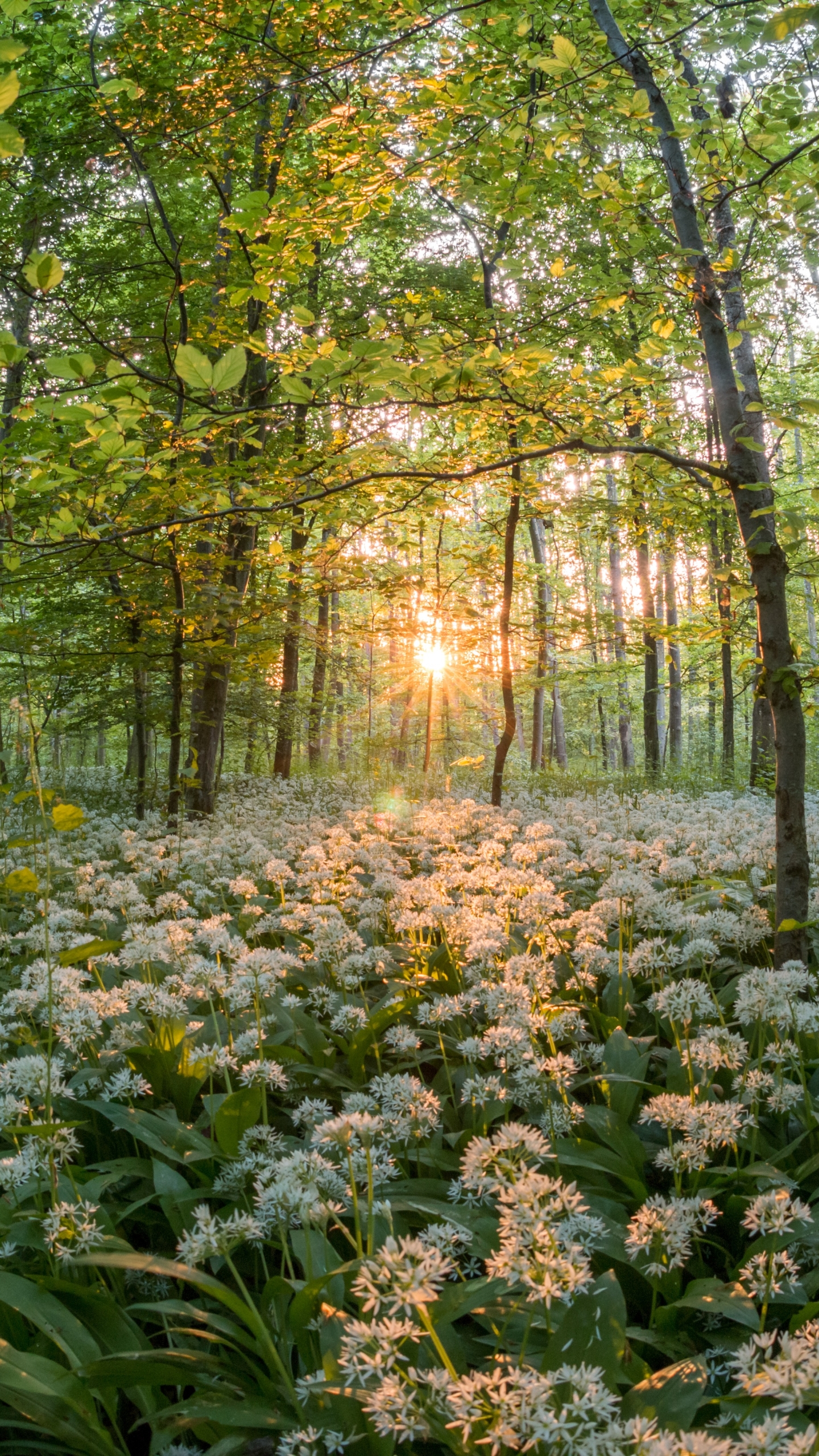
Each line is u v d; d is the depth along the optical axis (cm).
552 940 439
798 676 388
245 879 535
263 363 884
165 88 789
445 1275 203
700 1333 216
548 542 2502
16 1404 175
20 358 329
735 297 675
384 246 1467
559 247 1041
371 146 471
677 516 880
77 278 1020
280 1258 254
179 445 454
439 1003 327
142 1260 190
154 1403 208
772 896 520
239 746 2283
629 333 1002
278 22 764
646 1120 245
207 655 901
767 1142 291
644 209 491
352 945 400
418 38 532
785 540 367
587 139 453
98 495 430
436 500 705
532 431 522
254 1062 271
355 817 846
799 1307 220
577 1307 183
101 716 1078
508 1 501
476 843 763
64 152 963
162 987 354
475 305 1073
